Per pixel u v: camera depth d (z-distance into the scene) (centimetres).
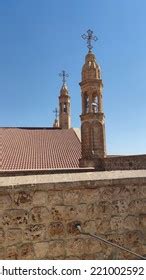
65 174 459
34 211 420
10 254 404
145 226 455
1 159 2183
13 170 1977
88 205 439
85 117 2111
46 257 415
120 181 451
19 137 2641
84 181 439
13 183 420
